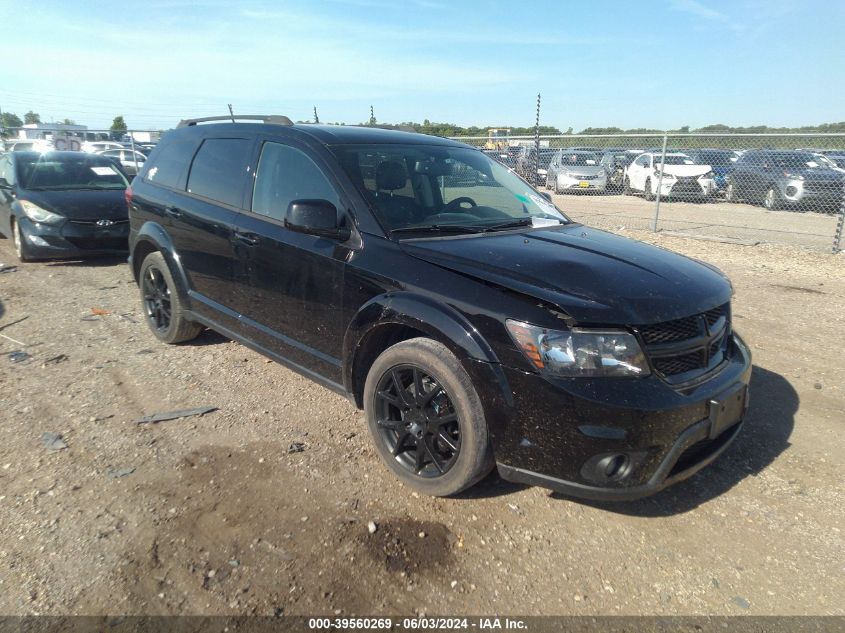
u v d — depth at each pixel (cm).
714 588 258
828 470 349
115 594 244
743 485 334
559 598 250
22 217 809
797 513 310
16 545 270
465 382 283
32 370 468
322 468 338
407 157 395
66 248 809
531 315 266
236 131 446
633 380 262
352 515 297
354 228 343
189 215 458
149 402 416
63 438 364
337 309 345
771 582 262
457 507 307
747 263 913
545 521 299
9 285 726
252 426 385
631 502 316
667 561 274
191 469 334
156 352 512
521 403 266
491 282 284
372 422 332
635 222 1353
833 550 283
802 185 1396
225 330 445
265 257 388
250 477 328
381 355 320
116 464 337
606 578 262
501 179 436
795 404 430
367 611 240
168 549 270
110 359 494
